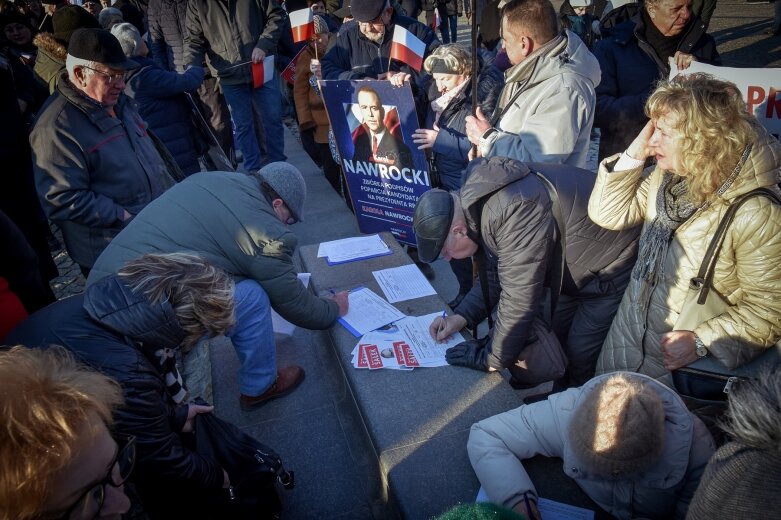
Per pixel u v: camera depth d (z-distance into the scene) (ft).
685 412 4.86
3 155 11.87
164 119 14.24
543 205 6.32
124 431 4.77
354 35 13.98
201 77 14.92
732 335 5.49
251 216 7.30
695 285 5.60
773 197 5.10
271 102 17.83
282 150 18.75
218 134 19.62
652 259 6.01
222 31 15.99
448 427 7.07
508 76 9.00
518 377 7.99
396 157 12.48
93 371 3.92
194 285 5.04
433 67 10.87
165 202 7.23
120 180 9.86
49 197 9.16
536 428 5.78
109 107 9.85
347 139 12.93
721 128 4.95
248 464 6.16
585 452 4.65
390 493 6.52
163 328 4.91
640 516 5.23
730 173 5.12
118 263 6.77
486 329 11.83
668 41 11.10
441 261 14.56
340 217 16.62
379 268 11.05
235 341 8.09
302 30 13.89
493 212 6.33
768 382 3.28
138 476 5.32
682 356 5.77
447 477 6.37
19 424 3.06
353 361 8.28
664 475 4.75
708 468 3.37
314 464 7.88
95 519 3.60
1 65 11.89
